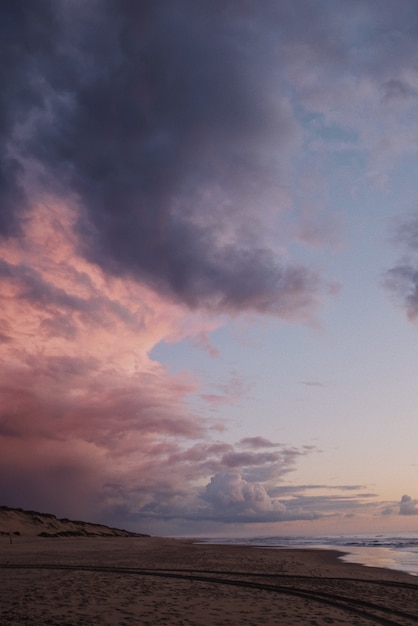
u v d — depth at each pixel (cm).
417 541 8806
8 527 8006
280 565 3180
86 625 1093
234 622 1188
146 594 1598
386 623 1262
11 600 1424
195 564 3047
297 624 1193
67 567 2672
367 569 3114
